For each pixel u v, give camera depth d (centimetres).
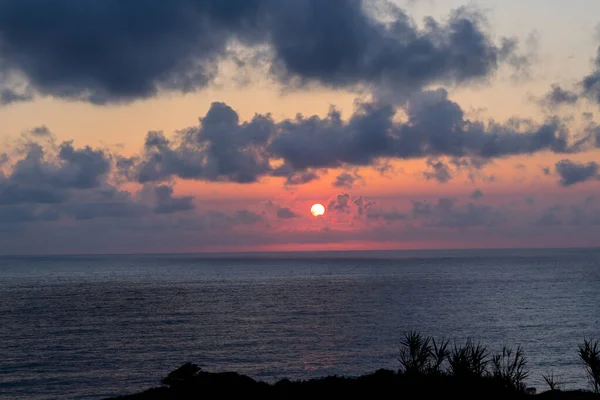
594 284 16875
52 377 5459
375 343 7275
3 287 17575
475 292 14675
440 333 8044
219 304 12225
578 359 6056
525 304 11781
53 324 9150
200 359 6309
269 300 13075
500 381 2031
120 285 18250
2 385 5162
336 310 11012
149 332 8275
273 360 6250
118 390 4975
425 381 2048
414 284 17650
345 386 2089
